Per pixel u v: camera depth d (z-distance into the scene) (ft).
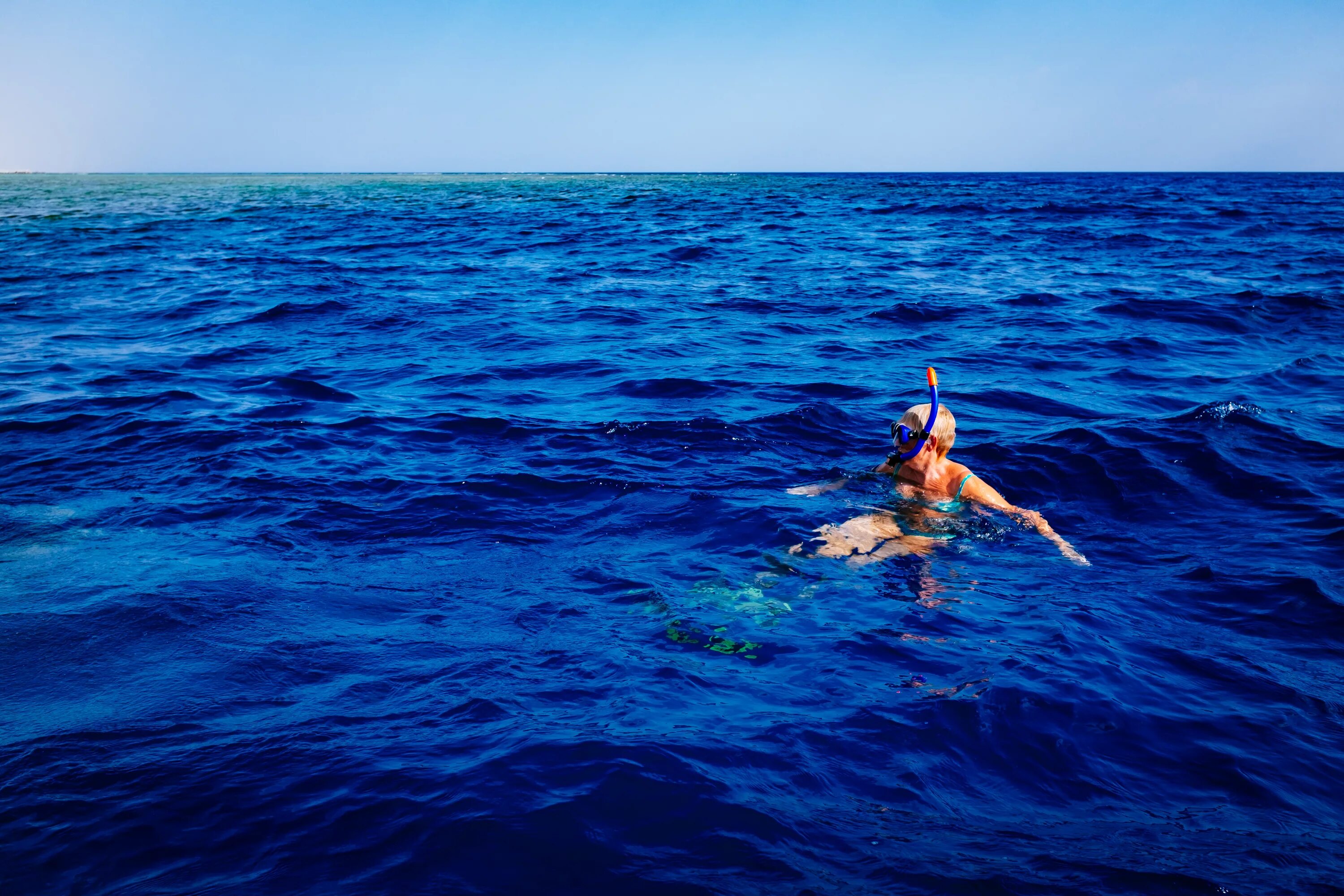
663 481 18.66
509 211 126.21
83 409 24.38
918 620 12.34
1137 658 11.41
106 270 57.67
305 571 14.08
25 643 11.37
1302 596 13.32
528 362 30.91
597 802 8.09
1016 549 15.12
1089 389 26.76
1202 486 18.38
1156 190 202.80
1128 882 7.25
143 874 7.18
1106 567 14.52
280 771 8.61
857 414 24.06
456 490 18.13
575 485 18.47
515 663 10.96
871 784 8.61
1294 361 29.96
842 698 10.19
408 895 6.95
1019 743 9.38
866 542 15.19
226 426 22.79
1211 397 25.40
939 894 7.05
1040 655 11.32
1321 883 7.34
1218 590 13.61
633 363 30.55
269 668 10.80
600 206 138.41
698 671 10.82
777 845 7.61
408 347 33.86
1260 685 10.77
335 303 43.16
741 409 24.56
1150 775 8.92
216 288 48.93
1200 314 38.68
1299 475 18.76
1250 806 8.46
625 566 14.32
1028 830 7.98
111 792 8.25
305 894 6.95
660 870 7.29
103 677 10.56
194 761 8.78
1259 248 66.03
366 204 146.30
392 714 9.73
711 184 280.31
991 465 19.66
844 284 49.73
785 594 13.15
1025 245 70.90
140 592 12.98
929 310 41.14
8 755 8.86
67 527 15.94
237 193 200.75
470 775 8.50
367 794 8.22
